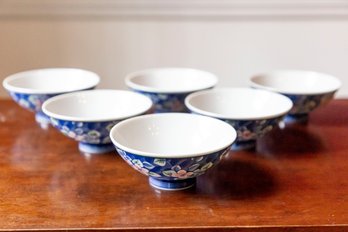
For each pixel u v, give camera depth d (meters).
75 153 0.95
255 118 0.88
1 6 1.77
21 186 0.80
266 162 0.91
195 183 0.81
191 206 0.74
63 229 0.67
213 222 0.69
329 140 1.03
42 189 0.79
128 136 0.85
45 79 1.24
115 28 1.84
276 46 1.89
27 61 1.85
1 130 1.08
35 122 1.14
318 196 0.77
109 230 0.67
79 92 1.04
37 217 0.70
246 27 1.86
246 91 1.08
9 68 1.86
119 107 1.04
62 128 0.89
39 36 1.83
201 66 1.91
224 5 1.82
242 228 0.68
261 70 1.92
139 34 1.85
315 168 0.88
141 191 0.79
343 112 1.22
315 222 0.69
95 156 0.93
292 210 0.72
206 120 0.89
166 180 0.77
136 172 0.86
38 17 1.80
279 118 0.92
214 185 0.81
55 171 0.86
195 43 1.88
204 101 1.05
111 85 1.91
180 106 1.12
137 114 0.91
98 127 0.88
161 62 1.90
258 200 0.75
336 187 0.80
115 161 0.91
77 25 1.82
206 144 0.86
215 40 1.87
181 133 0.90
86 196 0.77
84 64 1.88
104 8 1.80
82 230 0.67
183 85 1.29
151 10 1.81
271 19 1.85
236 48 1.89
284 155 0.94
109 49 1.87
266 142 1.01
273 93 1.05
